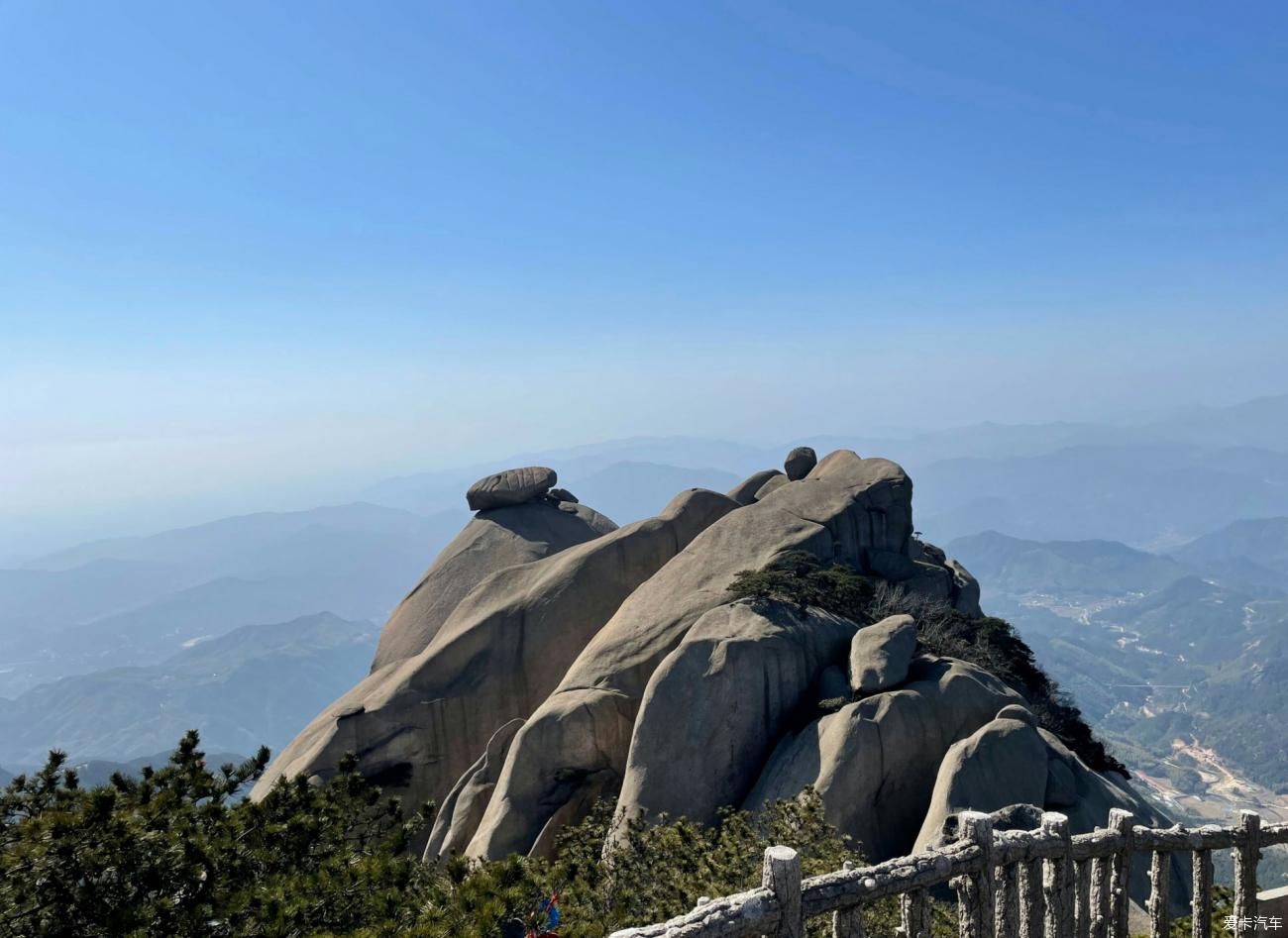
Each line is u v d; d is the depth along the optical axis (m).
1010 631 59.25
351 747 59.94
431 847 54.50
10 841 16.38
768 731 48.56
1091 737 55.34
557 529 81.31
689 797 46.22
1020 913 15.08
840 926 12.70
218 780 19.69
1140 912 33.38
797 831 29.27
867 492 65.94
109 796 16.66
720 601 55.66
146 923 15.84
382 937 16.25
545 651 62.88
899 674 46.44
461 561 78.69
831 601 54.81
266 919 16.56
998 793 39.28
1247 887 18.38
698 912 11.27
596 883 26.77
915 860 13.55
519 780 50.56
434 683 62.12
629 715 51.72
